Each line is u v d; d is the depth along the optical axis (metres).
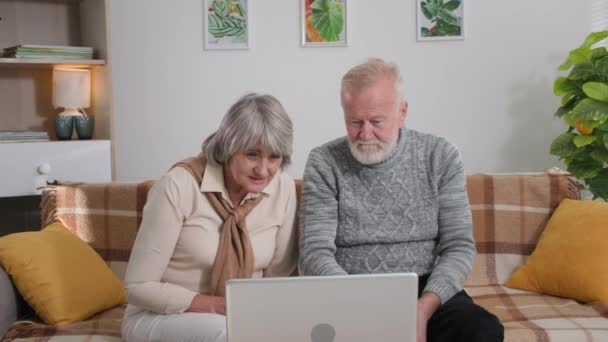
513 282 2.33
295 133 3.71
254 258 1.79
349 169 1.92
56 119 3.31
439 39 3.65
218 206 1.74
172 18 3.64
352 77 1.83
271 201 1.86
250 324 1.19
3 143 3.05
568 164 3.15
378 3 3.65
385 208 1.89
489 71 3.69
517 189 2.43
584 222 2.24
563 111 3.19
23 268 1.97
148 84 3.66
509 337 1.87
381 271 1.88
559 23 3.66
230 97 3.69
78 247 2.17
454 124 3.71
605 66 2.99
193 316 1.65
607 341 1.87
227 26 3.65
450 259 1.81
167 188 1.70
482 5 3.65
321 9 3.64
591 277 2.14
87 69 3.41
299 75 3.69
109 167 3.27
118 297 2.18
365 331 1.21
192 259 1.73
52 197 2.31
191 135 3.70
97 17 3.30
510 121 3.71
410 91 3.69
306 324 1.20
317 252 1.83
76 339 1.85
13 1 3.39
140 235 1.71
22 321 1.97
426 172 1.91
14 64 3.24
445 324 1.66
